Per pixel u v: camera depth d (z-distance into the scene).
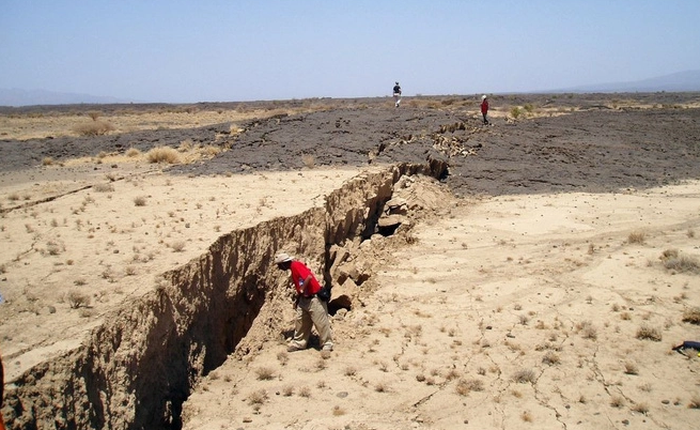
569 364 10.31
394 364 10.25
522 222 20.22
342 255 14.26
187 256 9.39
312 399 8.86
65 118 54.69
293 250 12.04
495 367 10.17
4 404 5.35
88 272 8.75
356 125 28.00
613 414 8.78
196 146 26.67
